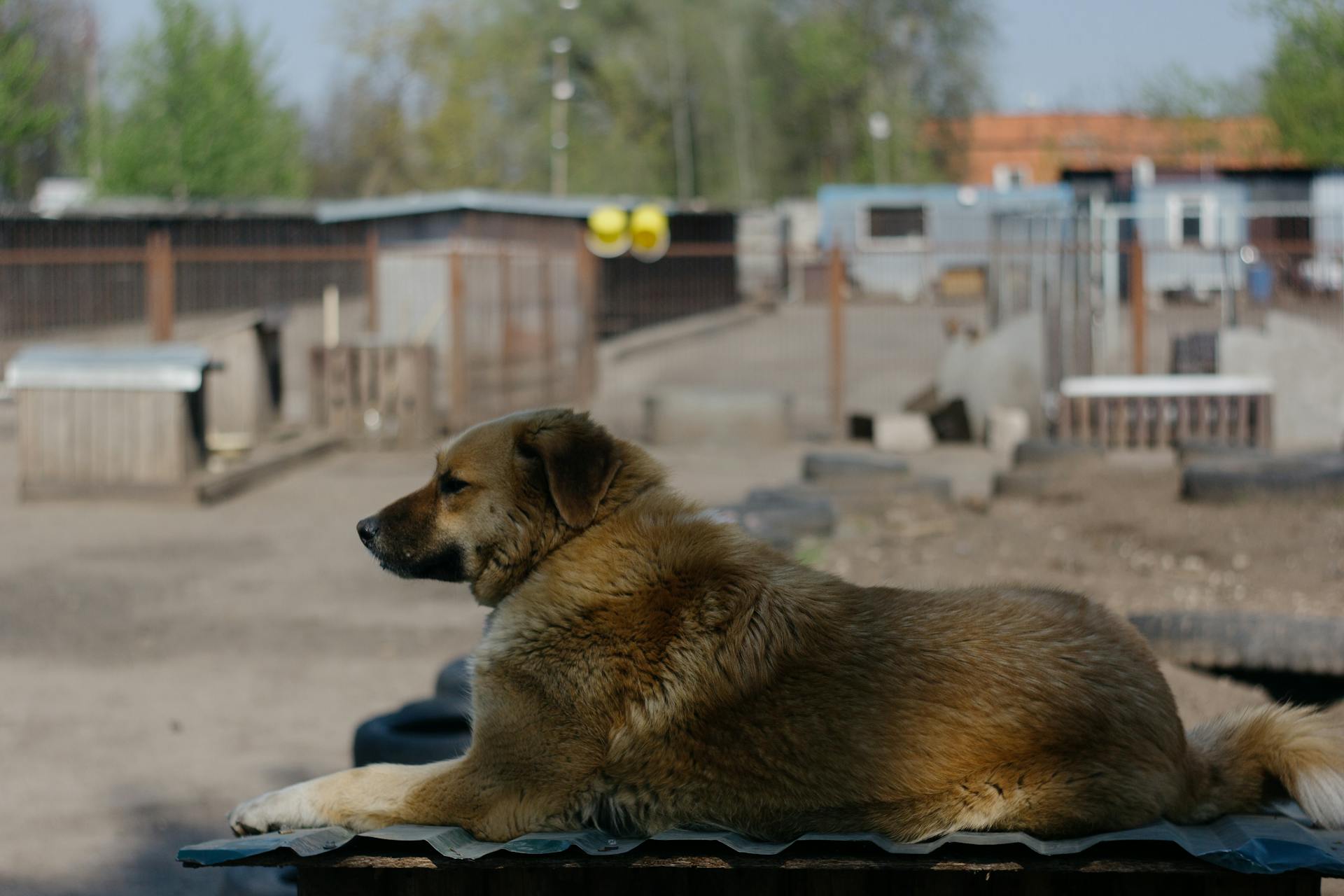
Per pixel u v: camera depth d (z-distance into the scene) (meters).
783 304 46.97
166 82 43.16
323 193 66.75
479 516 3.43
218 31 44.09
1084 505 12.37
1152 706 3.01
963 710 2.99
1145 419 18.36
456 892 2.97
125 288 27.66
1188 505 11.94
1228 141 50.00
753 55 67.06
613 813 3.15
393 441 20.11
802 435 21.41
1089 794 2.88
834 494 12.38
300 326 27.94
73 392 15.21
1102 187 43.66
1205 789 3.17
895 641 3.10
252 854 2.74
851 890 2.87
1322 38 39.88
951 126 68.94
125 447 15.28
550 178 65.38
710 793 3.07
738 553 3.28
